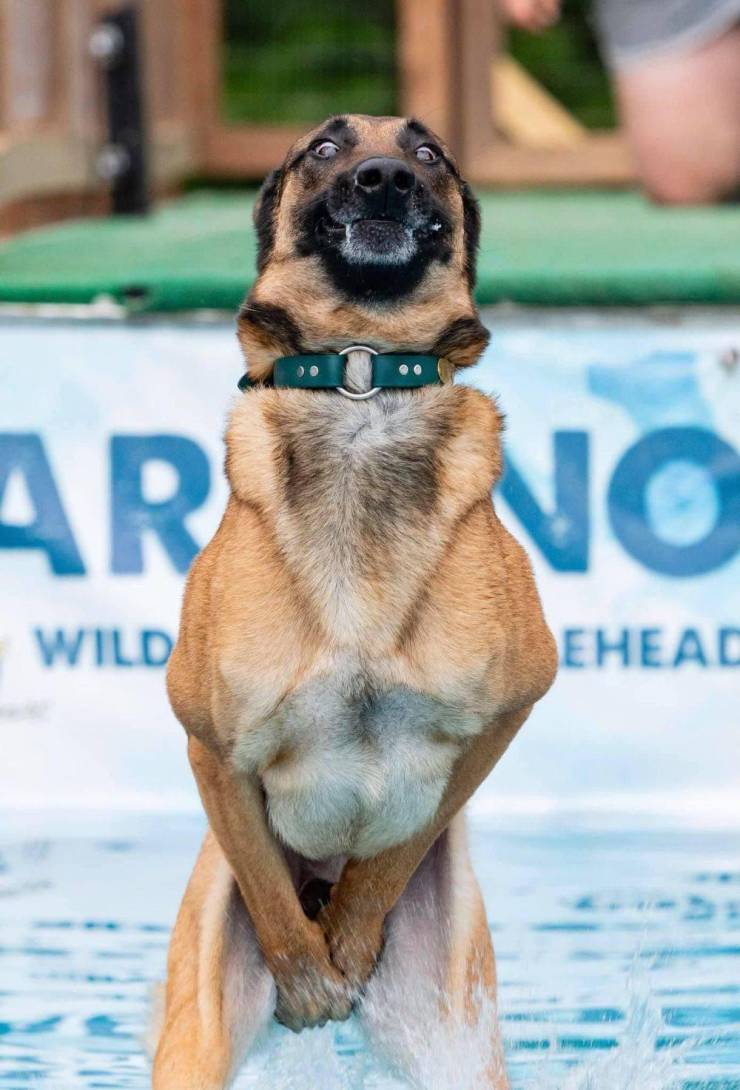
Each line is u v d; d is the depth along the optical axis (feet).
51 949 23.07
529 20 51.55
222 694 18.04
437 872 20.45
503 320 31.68
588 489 31.24
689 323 31.55
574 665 30.94
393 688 17.99
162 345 31.78
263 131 57.36
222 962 19.53
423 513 18.42
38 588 31.27
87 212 48.49
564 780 30.71
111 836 28.78
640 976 21.75
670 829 29.25
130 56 46.29
